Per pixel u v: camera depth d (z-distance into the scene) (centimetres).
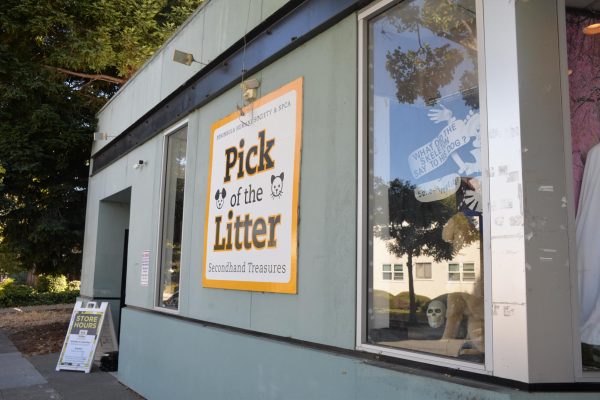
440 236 309
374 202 355
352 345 346
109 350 915
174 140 686
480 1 288
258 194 465
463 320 286
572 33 290
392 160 347
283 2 456
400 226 336
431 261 312
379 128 359
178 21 1432
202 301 548
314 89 410
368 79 370
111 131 960
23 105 1127
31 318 1605
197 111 612
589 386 243
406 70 346
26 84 1084
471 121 299
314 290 385
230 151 524
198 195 583
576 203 276
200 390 520
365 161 359
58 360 881
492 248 262
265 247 445
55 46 1197
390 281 336
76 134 1121
